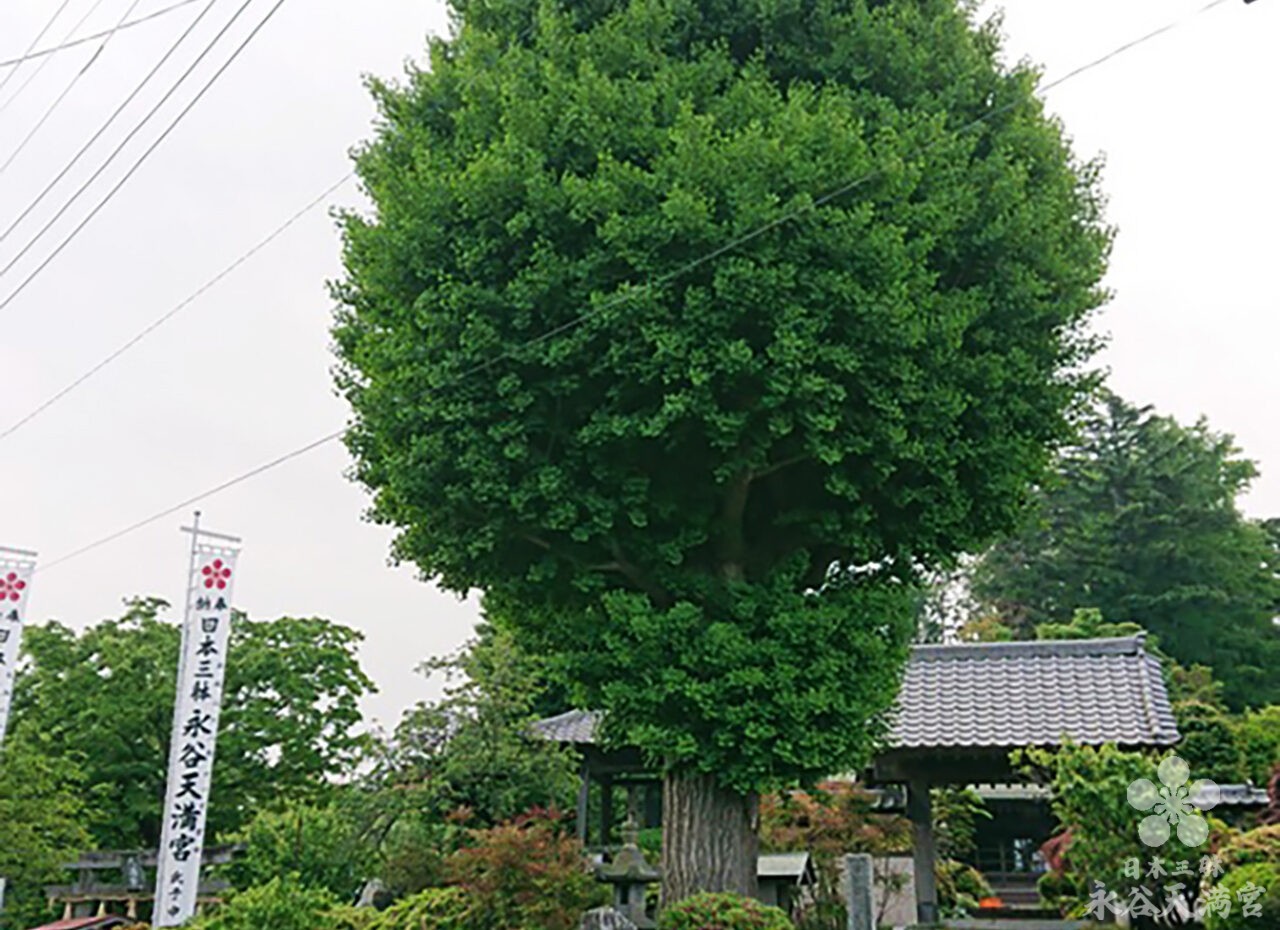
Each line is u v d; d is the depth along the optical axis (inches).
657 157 349.4
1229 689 1221.7
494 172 344.5
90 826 920.9
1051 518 1362.0
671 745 359.3
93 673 970.1
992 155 381.4
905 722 599.8
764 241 331.0
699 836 382.9
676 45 387.2
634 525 383.6
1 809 720.3
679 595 388.2
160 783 958.4
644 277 335.3
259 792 932.6
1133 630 1096.2
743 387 344.8
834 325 338.6
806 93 357.4
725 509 397.7
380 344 373.1
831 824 591.5
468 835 548.1
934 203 356.5
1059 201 401.4
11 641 609.3
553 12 384.5
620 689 361.4
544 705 1006.4
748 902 357.4
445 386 349.1
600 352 347.3
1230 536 1295.5
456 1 427.8
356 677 993.5
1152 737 556.1
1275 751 770.8
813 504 403.2
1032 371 379.9
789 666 358.6
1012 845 802.8
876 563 411.5
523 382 354.0
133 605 1008.9
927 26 395.9
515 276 350.0
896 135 354.6
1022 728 583.8
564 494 360.2
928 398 351.3
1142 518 1296.8
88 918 753.0
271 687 964.0
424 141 388.8
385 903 558.6
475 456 348.8
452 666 666.2
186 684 504.4
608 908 451.8
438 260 360.5
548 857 464.4
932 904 564.4
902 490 372.5
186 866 488.7
